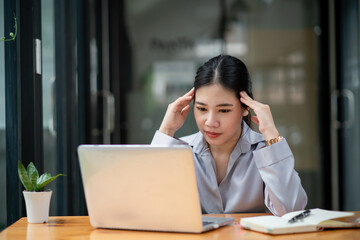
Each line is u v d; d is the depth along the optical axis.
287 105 4.40
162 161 1.41
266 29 4.38
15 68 2.04
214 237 1.40
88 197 1.54
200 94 1.81
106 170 1.49
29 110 2.15
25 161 2.13
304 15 4.39
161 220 1.46
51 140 2.63
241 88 1.83
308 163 4.40
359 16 4.01
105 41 4.04
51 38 2.60
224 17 4.35
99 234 1.48
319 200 4.39
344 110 4.29
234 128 1.83
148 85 4.29
